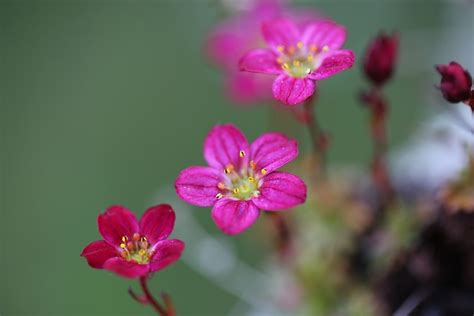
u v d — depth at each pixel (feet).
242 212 0.68
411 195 0.82
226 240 0.93
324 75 0.69
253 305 0.88
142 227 0.68
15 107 1.03
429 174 0.82
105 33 1.08
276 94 0.69
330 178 0.84
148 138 1.00
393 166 0.86
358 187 0.83
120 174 0.99
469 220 0.74
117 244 0.68
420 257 0.77
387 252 0.78
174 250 0.67
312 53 0.71
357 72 0.99
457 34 0.94
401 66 0.95
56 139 1.01
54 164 0.99
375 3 1.01
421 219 0.78
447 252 0.77
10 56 1.06
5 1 1.08
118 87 1.04
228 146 0.70
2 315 0.94
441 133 0.81
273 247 0.84
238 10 0.91
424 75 0.95
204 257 0.88
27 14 1.08
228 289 0.89
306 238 0.82
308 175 0.83
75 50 1.07
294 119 0.87
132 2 1.09
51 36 1.08
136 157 0.99
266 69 0.71
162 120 1.01
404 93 0.97
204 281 0.94
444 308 0.76
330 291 0.80
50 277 0.95
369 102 0.76
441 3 0.98
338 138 0.98
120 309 0.93
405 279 0.78
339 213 0.81
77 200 0.98
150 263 0.67
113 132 1.01
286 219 0.82
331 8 1.02
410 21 0.99
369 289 0.79
